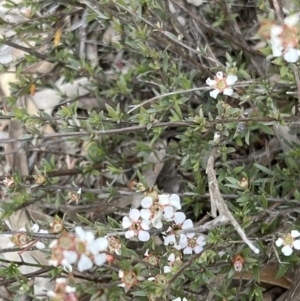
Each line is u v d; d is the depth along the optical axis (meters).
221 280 0.53
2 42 0.58
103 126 0.55
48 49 0.62
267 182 0.56
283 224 0.54
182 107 0.61
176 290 0.52
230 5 0.61
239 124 0.54
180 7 0.58
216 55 0.63
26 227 0.51
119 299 0.52
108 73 0.64
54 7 0.62
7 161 0.64
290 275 0.56
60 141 0.60
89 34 0.65
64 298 0.47
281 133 0.57
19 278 0.51
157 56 0.57
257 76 0.60
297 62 0.48
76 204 0.60
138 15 0.54
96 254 0.45
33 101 0.65
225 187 0.55
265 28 0.45
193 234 0.50
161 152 0.61
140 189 0.53
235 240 0.51
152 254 0.51
